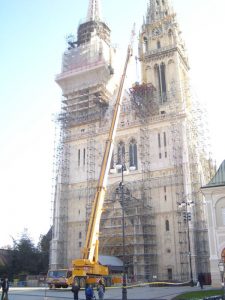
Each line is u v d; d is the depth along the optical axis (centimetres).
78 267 4981
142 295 4278
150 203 8444
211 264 5547
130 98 9731
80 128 10394
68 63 11288
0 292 4941
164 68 10125
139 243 8031
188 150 8619
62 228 9338
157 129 9062
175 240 7912
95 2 12638
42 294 4631
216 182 5916
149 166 8806
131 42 7994
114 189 8925
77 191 9575
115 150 9444
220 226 5644
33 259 10250
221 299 3162
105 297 4031
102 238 8494
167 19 10644
